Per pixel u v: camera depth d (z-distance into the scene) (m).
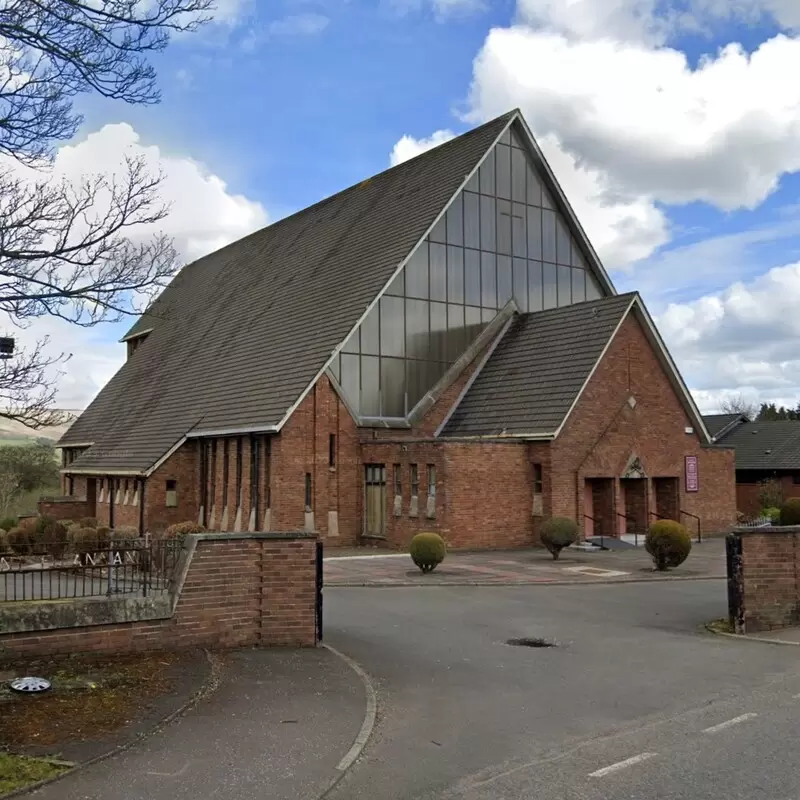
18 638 10.06
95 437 42.94
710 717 8.89
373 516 29.64
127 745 7.67
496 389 31.52
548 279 36.06
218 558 11.62
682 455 31.02
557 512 27.47
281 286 38.81
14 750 7.41
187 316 48.00
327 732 8.25
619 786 6.90
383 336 31.20
